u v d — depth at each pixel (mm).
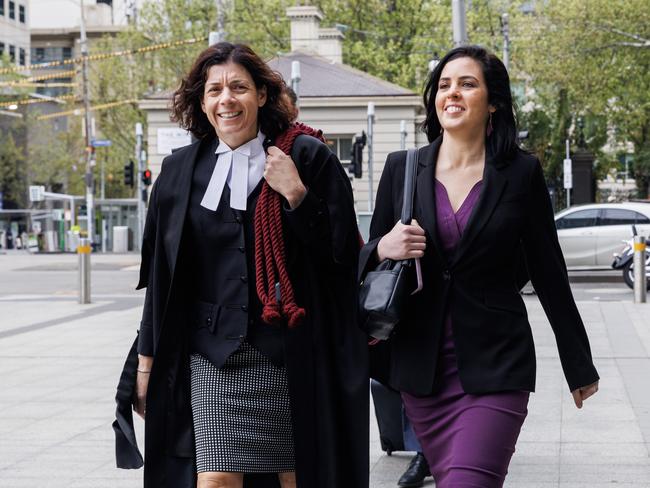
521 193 3762
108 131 59094
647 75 43406
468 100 3818
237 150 3963
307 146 3969
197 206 3947
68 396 9219
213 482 3789
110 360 11531
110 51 56875
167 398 3969
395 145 39375
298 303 3910
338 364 3914
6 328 15164
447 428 3715
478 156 3863
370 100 39125
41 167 65188
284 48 51188
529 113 44594
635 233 20000
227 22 51156
